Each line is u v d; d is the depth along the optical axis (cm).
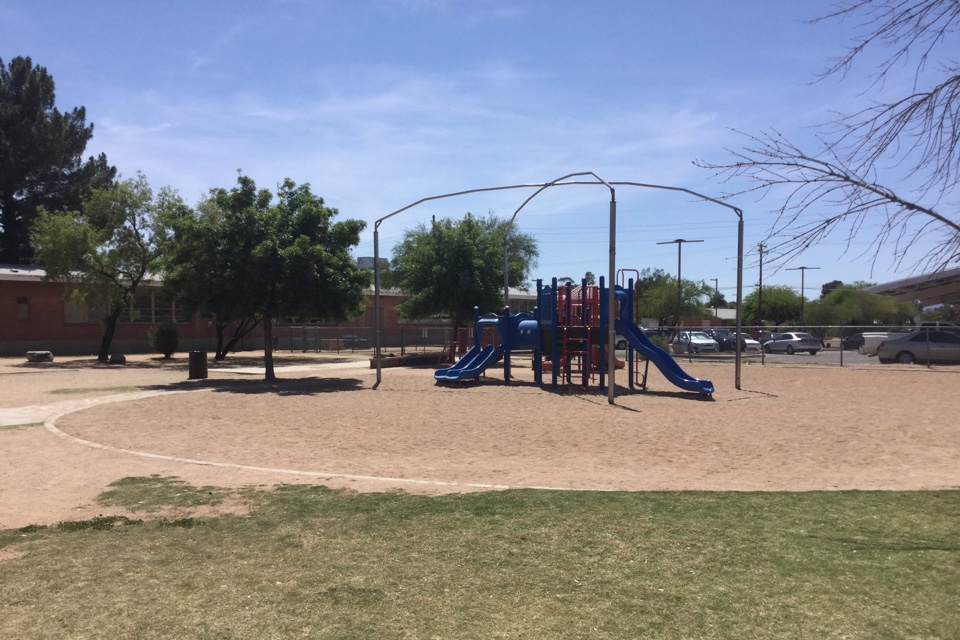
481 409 1838
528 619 495
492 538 685
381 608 516
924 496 857
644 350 2309
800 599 522
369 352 5044
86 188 5450
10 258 5297
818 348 4781
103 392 2214
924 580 558
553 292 2403
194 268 2534
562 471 1057
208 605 523
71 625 488
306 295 2581
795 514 768
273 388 2372
